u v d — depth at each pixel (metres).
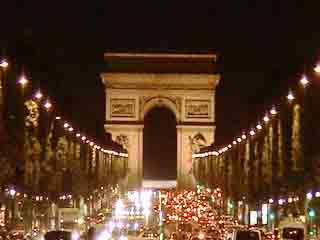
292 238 162.50
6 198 161.38
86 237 166.00
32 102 182.62
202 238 181.12
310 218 166.12
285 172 186.25
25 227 171.00
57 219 192.50
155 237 198.75
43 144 195.00
